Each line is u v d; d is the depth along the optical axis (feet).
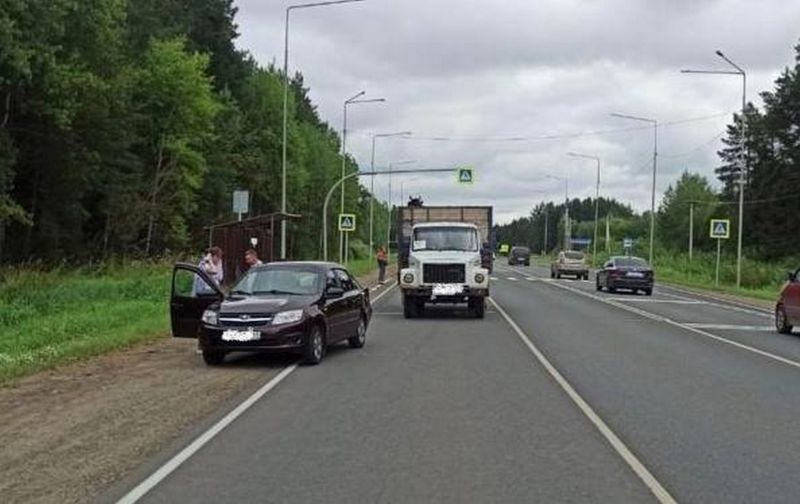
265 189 275.18
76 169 163.12
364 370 48.88
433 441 30.68
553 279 197.88
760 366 52.54
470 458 28.22
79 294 93.04
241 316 49.88
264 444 30.19
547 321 83.15
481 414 35.81
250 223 110.32
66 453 28.91
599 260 304.91
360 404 38.01
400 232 105.70
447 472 26.43
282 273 55.57
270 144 276.00
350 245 328.90
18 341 63.77
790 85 312.09
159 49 197.98
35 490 24.50
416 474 26.17
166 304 87.86
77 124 161.99
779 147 315.78
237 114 252.01
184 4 244.01
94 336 64.34
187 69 199.00
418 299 86.28
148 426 33.30
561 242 461.78
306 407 37.29
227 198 238.68
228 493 24.17
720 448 30.09
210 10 252.01
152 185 197.98
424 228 88.79
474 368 49.85
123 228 186.29
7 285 93.81
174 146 197.06
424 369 49.34
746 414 36.55
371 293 131.03
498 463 27.58
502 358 54.54
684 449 29.86
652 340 66.74
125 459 28.12
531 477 25.90
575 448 29.84
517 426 33.42
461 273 85.15
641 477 26.05
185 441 30.71
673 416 35.91
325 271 56.29
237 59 264.72
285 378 45.80
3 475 26.13
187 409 36.83
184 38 207.62
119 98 163.94
